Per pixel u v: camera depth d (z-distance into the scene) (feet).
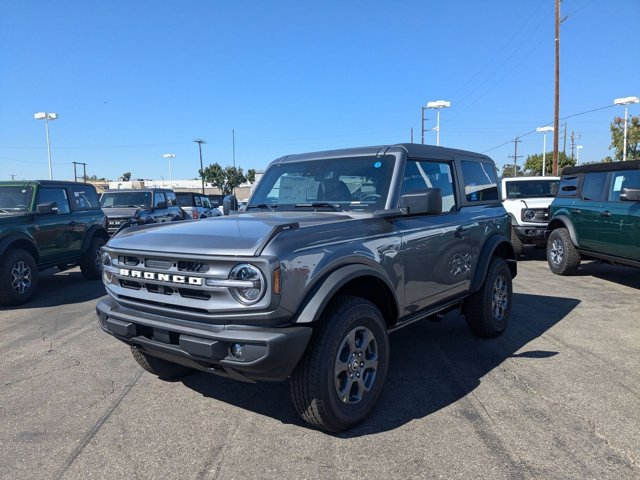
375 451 10.06
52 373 14.99
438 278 14.23
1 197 27.78
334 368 10.25
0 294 24.04
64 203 30.40
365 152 14.14
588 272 31.94
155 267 10.50
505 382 13.60
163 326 10.18
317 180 14.43
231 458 9.92
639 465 9.41
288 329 9.43
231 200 17.72
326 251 10.34
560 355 15.76
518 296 24.61
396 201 12.88
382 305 12.51
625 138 103.35
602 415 11.51
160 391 13.44
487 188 18.20
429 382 13.67
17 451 10.37
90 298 26.76
